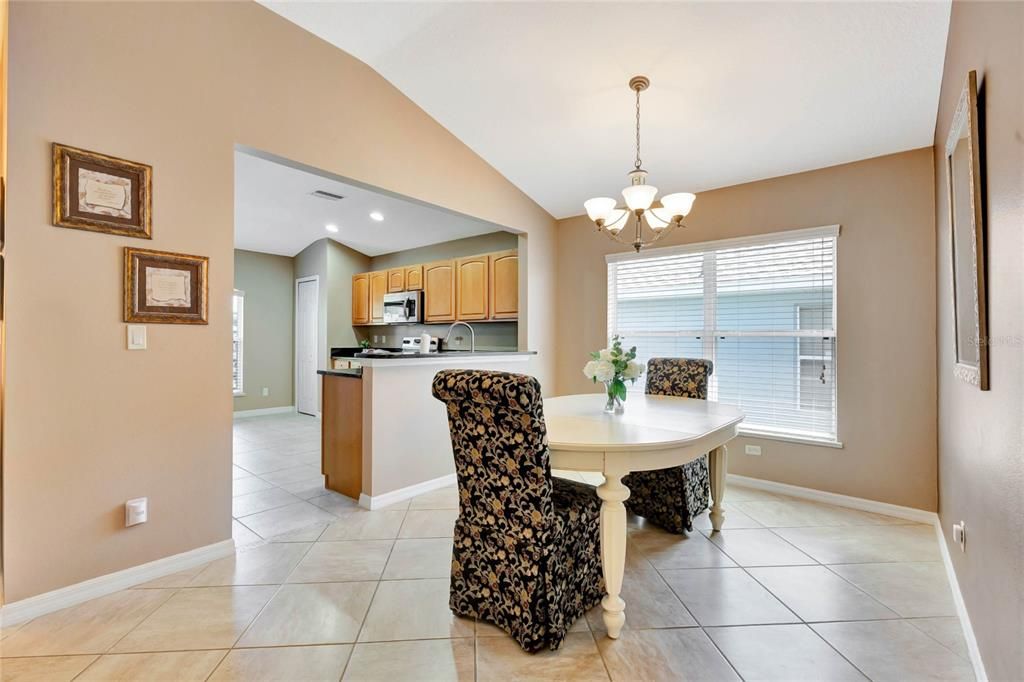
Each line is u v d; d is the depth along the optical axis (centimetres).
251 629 181
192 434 229
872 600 204
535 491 166
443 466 360
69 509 193
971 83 146
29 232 183
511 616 174
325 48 275
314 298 693
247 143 243
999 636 135
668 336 403
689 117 296
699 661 166
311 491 348
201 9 228
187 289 225
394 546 255
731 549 254
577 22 238
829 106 270
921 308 290
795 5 212
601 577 199
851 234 315
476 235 600
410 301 593
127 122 206
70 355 193
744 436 360
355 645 173
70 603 193
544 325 456
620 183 393
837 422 322
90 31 197
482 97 310
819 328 330
